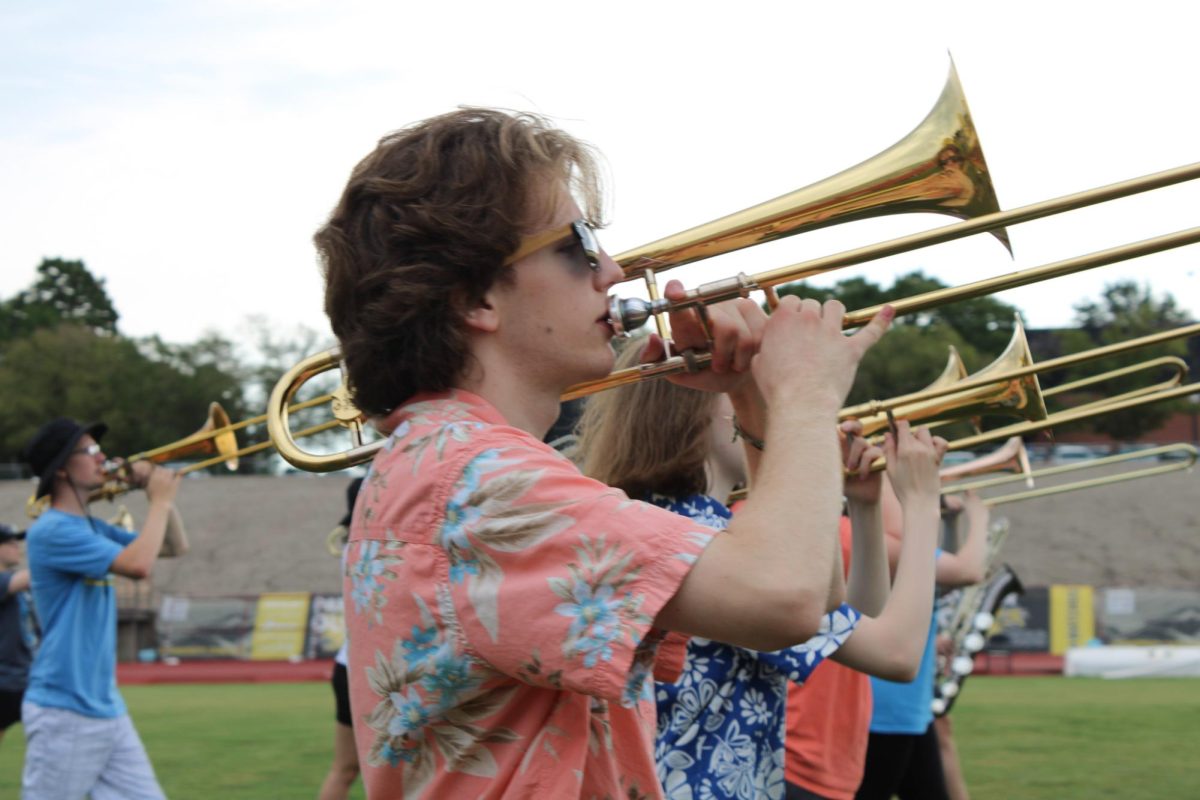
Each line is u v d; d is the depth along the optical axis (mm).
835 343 1849
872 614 3029
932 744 5582
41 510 6395
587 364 1886
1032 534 35719
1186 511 36062
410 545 1740
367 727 1807
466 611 1682
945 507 5473
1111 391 24234
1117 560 34375
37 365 68000
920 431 2979
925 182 2326
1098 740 10664
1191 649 20453
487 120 1869
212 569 38812
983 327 47656
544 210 1839
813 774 3682
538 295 1847
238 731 12562
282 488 43531
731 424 3068
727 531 1664
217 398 69000
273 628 29078
